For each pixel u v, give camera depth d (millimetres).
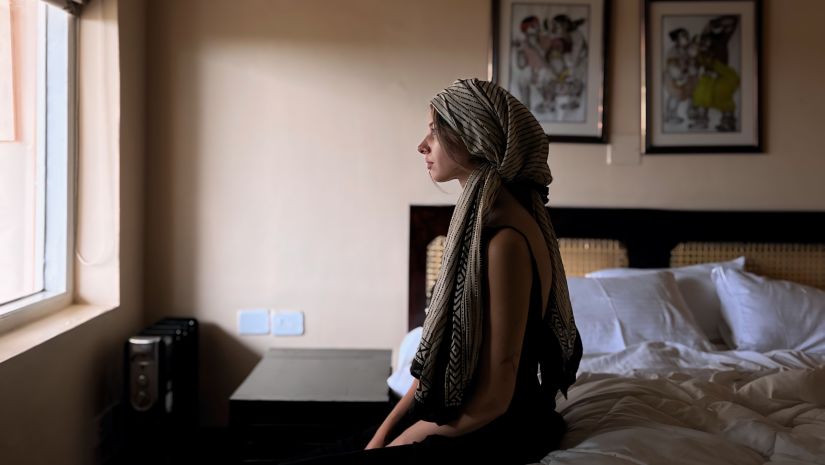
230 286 3145
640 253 3141
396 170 3139
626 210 3127
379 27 3107
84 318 2525
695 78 3137
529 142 1484
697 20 3121
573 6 3105
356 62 3111
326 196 3137
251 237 3133
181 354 2846
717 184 3170
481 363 1400
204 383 3168
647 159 3168
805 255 3162
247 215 3129
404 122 3129
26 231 2479
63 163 2678
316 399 2395
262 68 3098
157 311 3133
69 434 2389
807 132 3164
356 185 3137
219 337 3158
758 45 3119
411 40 3115
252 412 2391
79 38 2729
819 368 2010
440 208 3121
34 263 2570
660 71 3141
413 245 3125
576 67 3123
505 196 1484
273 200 3129
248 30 3088
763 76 3156
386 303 3170
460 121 1463
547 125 3145
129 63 2861
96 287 2789
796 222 3123
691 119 3150
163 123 3088
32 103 2490
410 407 1552
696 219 3127
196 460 2930
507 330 1374
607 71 3131
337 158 3129
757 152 3152
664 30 3129
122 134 2795
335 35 3105
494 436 1440
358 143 3129
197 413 3127
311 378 2643
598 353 2650
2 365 1949
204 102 3094
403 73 3121
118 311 2797
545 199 1580
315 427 2393
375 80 3117
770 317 2775
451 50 3123
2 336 2244
